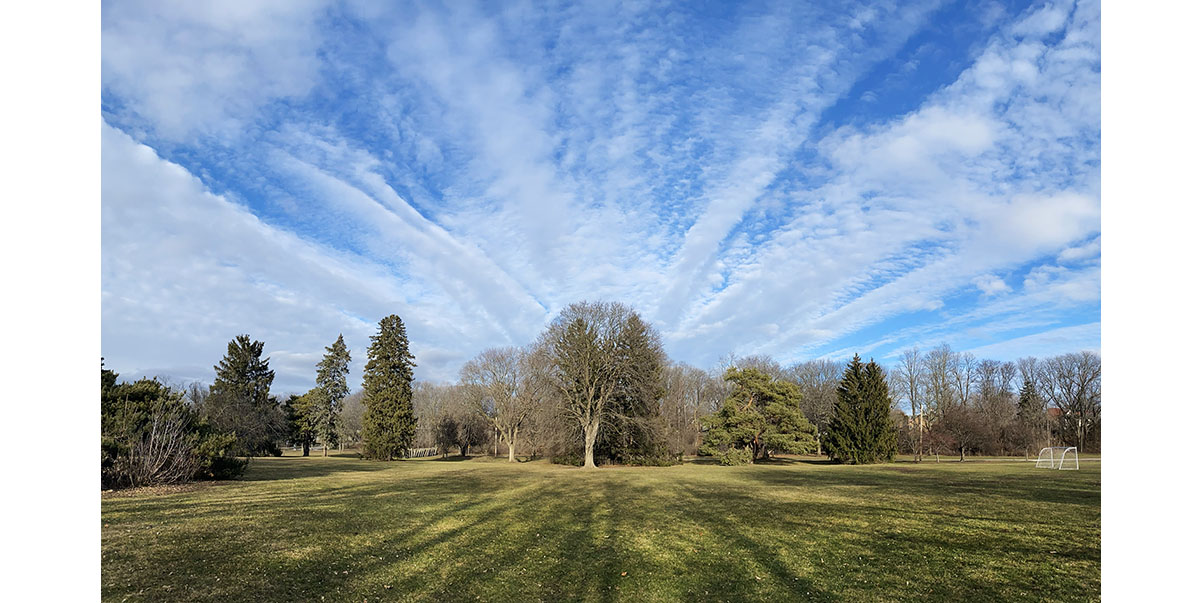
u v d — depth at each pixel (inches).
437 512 538.6
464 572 314.7
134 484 707.4
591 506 597.6
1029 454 2116.1
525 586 291.7
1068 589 289.4
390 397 1915.6
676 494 735.7
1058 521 492.1
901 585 297.1
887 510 566.3
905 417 2069.4
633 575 313.6
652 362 1567.4
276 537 391.5
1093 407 2365.9
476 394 2105.1
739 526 466.9
